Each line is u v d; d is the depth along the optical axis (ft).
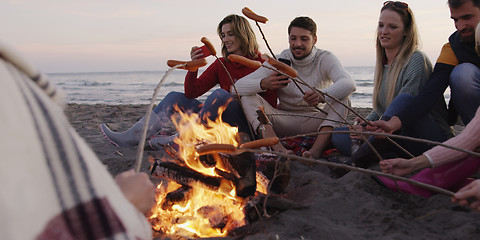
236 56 5.93
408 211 6.66
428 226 6.07
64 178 1.90
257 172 7.61
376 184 7.79
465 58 8.20
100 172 2.12
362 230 5.97
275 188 7.59
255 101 10.54
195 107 12.05
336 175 9.00
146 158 10.63
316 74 11.31
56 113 2.02
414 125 8.58
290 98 11.33
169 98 12.02
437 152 6.52
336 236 5.71
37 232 1.78
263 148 8.67
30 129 1.84
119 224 2.03
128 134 12.07
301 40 10.92
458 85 8.02
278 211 6.59
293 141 11.30
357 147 9.84
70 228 1.88
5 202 1.69
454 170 6.96
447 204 6.70
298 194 7.76
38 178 1.82
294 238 5.66
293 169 9.36
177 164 6.98
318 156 10.27
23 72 1.98
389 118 8.38
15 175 1.74
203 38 6.98
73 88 103.55
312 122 11.23
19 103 1.83
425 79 9.36
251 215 6.24
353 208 6.84
